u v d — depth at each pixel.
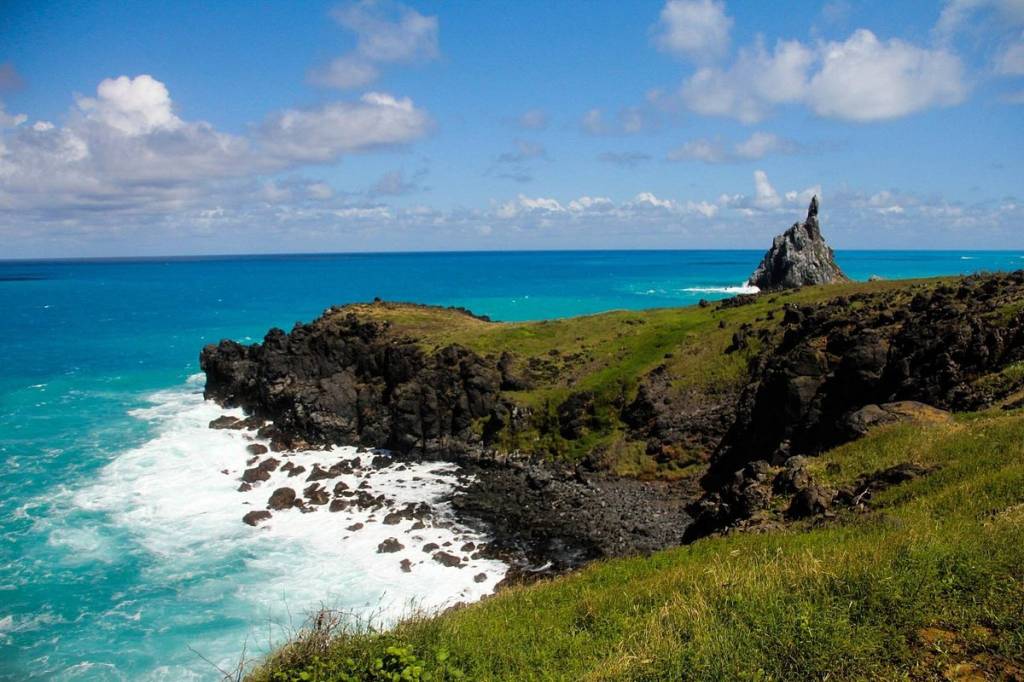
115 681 25.41
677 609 12.26
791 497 23.59
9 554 36.31
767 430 45.09
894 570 11.88
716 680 9.56
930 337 38.28
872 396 39.84
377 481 50.56
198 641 28.19
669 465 49.00
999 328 34.81
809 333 50.31
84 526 40.31
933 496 18.00
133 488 47.28
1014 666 9.02
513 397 58.31
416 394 57.69
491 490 48.50
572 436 54.72
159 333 129.00
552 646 12.20
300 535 39.75
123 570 34.75
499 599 16.92
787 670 9.58
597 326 76.44
